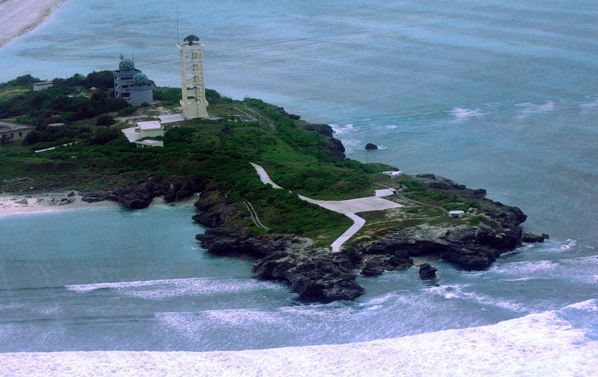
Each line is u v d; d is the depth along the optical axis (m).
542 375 164.75
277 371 170.38
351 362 173.00
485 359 171.88
